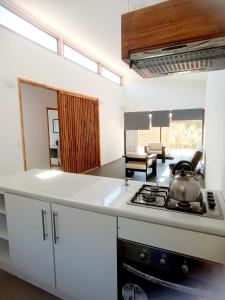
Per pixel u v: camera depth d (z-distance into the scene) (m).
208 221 1.01
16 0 3.23
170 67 1.19
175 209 1.15
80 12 3.56
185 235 1.01
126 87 7.93
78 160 5.23
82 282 1.35
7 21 3.27
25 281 1.72
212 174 2.67
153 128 8.03
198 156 4.42
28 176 1.95
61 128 4.57
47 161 5.90
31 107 5.28
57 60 4.32
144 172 5.41
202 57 1.04
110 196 1.39
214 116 2.80
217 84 2.57
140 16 1.01
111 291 1.25
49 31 4.11
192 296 0.99
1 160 3.19
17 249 1.62
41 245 1.48
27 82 3.61
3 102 3.18
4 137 3.22
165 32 0.96
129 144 8.28
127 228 1.15
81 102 5.25
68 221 1.33
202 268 0.98
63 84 4.54
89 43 4.84
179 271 1.02
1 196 1.90
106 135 6.70
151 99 7.66
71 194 1.42
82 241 1.30
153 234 1.08
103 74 6.45
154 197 1.33
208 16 0.87
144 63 1.13
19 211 1.54
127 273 1.17
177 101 7.34
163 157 7.02
